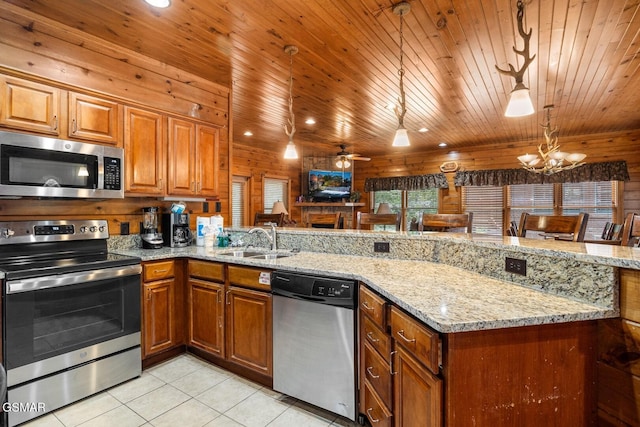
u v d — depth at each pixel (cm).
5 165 197
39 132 219
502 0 206
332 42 260
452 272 187
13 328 186
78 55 245
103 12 221
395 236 231
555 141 455
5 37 211
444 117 467
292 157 293
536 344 115
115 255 254
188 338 276
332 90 365
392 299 142
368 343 175
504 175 642
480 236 217
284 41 260
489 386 112
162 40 260
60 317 205
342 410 190
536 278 147
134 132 270
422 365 125
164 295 265
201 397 219
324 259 233
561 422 117
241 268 238
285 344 212
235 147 679
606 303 119
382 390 158
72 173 227
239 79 337
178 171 302
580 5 209
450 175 709
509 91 363
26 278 190
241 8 217
